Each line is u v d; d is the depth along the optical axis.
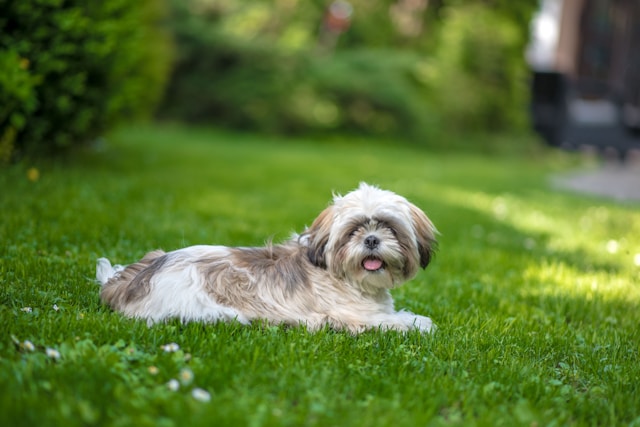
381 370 3.57
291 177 12.09
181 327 3.85
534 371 3.76
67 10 8.16
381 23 23.61
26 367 3.05
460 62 23.03
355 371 3.51
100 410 2.82
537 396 3.41
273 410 2.91
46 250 5.34
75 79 8.51
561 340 4.41
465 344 4.09
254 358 3.46
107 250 5.62
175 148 14.46
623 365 3.98
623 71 25.33
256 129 19.88
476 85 22.91
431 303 5.17
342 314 4.13
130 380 3.12
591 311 5.24
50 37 8.08
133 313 3.96
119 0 9.02
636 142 24.09
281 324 3.98
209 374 3.24
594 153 23.73
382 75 20.75
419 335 4.09
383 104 20.52
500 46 23.11
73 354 3.24
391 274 4.15
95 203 7.30
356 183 12.00
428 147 20.88
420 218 4.29
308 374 3.40
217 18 22.80
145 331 3.70
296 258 4.23
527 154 21.92
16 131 8.34
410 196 11.16
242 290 4.04
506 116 23.39
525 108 23.97
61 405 2.73
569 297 5.59
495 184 14.03
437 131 21.30
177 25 19.89
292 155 15.76
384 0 23.72
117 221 6.68
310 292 4.14
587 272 6.68
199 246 4.19
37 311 3.87
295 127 20.00
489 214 10.14
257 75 20.11
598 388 3.57
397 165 15.88
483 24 23.17
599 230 9.34
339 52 22.33
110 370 3.14
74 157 10.17
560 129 24.55
